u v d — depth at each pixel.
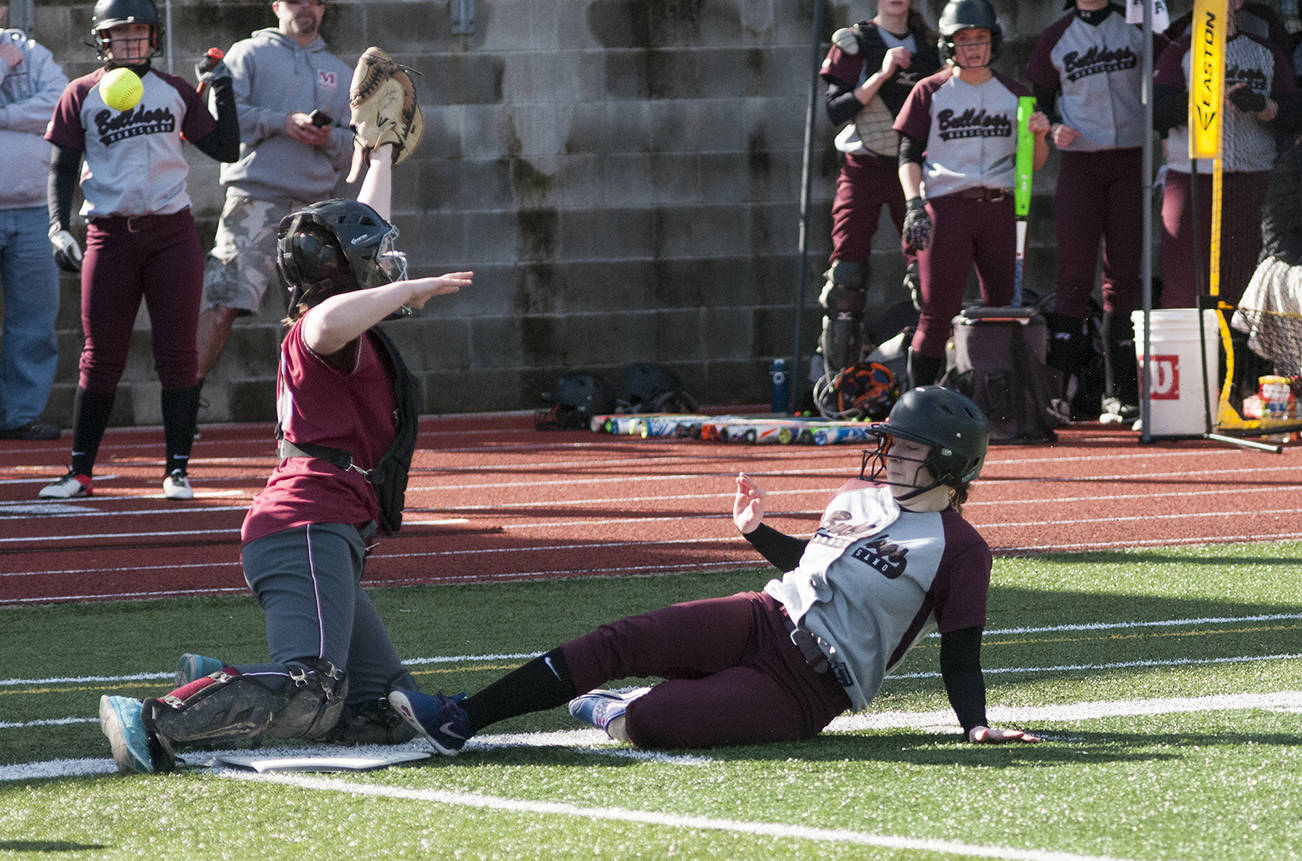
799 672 10.93
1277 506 24.06
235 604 18.31
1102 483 27.08
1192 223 33.38
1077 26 33.81
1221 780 9.55
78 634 16.62
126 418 42.91
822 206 44.66
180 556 21.62
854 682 10.84
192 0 41.78
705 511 24.95
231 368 42.75
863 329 39.12
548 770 10.34
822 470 29.84
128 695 13.45
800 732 11.02
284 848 8.56
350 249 10.88
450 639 15.93
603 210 44.06
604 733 11.62
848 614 10.88
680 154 44.12
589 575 19.69
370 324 10.49
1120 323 35.44
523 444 36.31
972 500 25.50
